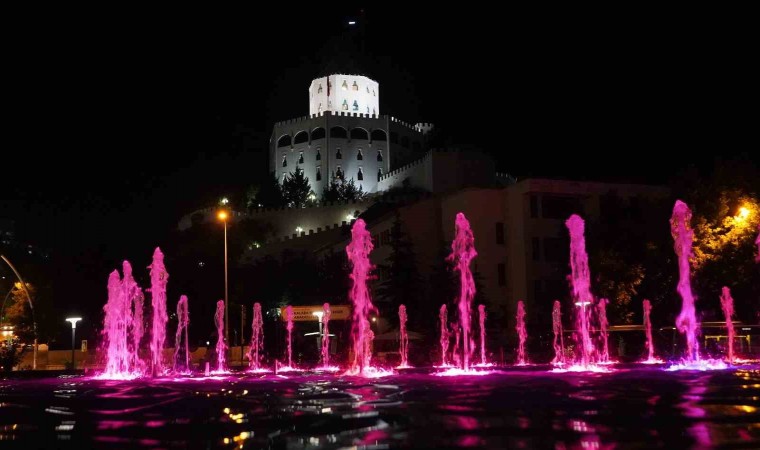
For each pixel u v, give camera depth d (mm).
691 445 10656
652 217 58969
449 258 68375
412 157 172125
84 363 65688
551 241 67625
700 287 53344
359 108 175250
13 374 46812
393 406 17469
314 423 14391
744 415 14000
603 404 16766
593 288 57000
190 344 76438
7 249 101125
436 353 57406
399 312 64750
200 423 15055
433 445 11234
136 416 16859
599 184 68188
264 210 138750
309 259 107500
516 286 67812
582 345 57094
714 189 53812
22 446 12383
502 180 146500
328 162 163125
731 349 47094
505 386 24047
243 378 36750
